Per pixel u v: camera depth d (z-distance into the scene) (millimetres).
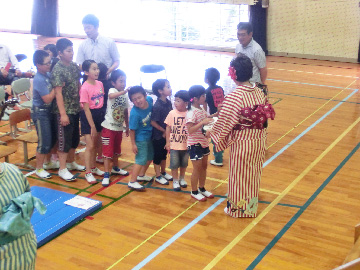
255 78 5770
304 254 3914
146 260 3818
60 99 4945
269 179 5324
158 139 5027
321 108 8070
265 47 13250
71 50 4977
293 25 12781
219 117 4316
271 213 4586
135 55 12898
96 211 4602
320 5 12258
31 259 2686
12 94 7555
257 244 4059
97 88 5152
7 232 2490
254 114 4215
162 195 4961
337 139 6586
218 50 13742
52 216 4375
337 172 5496
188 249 3980
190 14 13969
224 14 13531
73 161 5578
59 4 15672
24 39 15078
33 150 6219
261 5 12844
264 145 4395
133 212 4594
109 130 5090
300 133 6836
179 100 4746
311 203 4777
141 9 14648
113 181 5289
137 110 4836
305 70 11250
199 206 4734
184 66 11547
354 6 11844
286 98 8719
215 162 5746
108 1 15047
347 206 4711
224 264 3770
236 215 4492
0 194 2531
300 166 5672
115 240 4113
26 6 16438
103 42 5914
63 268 3707
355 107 8117
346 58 12328
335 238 4152
